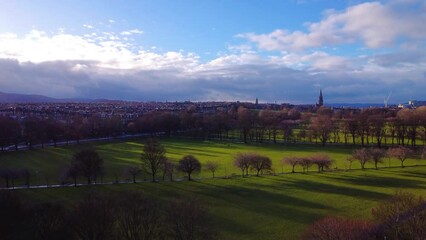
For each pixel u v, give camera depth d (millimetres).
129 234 70938
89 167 128875
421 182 134250
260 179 140250
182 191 121688
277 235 85750
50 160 184125
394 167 163750
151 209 80750
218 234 83375
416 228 63375
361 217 92688
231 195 118500
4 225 73125
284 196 117625
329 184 132625
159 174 149625
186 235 72938
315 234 68438
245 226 91500
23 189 119875
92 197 80250
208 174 151000
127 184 129375
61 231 70500
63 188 121312
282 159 174250
